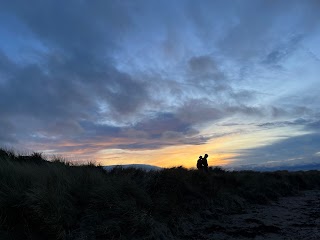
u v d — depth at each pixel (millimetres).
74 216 8562
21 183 8742
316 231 10766
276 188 21422
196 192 13750
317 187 27891
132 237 8453
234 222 12328
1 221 7223
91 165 13812
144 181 11930
